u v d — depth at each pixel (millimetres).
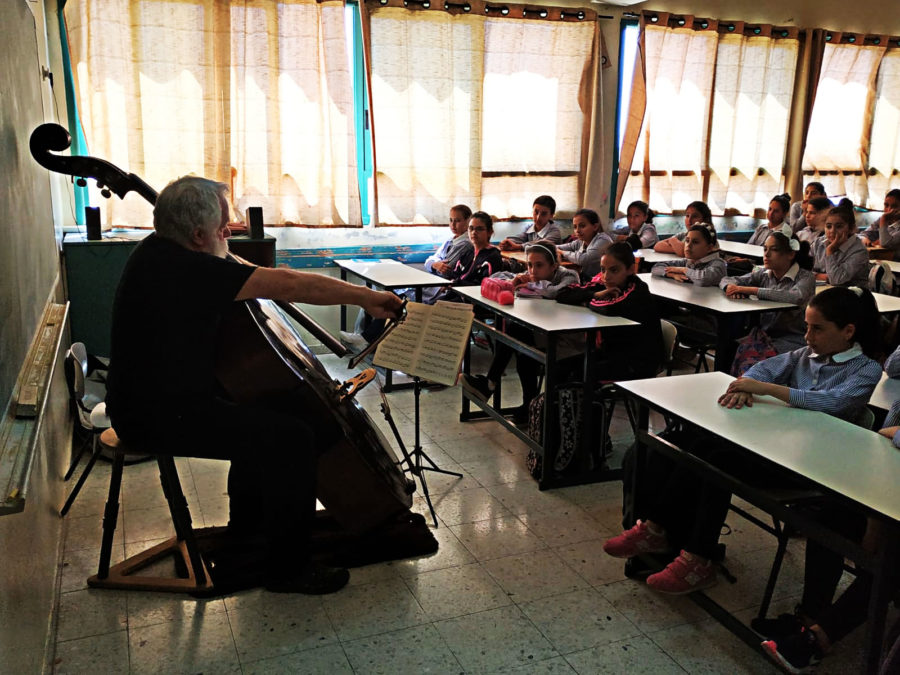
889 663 1770
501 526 2918
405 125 5527
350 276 5605
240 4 4895
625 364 3404
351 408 2592
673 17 6168
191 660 2096
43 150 2402
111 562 2582
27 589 1851
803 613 2211
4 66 2033
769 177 6895
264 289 2127
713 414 2191
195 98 4898
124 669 2053
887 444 1979
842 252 4781
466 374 4059
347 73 5203
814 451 1926
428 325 2512
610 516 3025
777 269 4086
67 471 3156
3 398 1668
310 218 5312
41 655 1942
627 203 6512
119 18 4641
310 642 2186
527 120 5977
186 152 4945
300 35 5059
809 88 6840
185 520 2375
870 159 7363
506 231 6133
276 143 5133
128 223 4844
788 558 2727
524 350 3424
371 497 2469
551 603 2410
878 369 2230
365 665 2088
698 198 6648
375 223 5582
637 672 2086
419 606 2377
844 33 6863
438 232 5898
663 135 6422
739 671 2100
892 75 7219
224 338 2234
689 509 2441
